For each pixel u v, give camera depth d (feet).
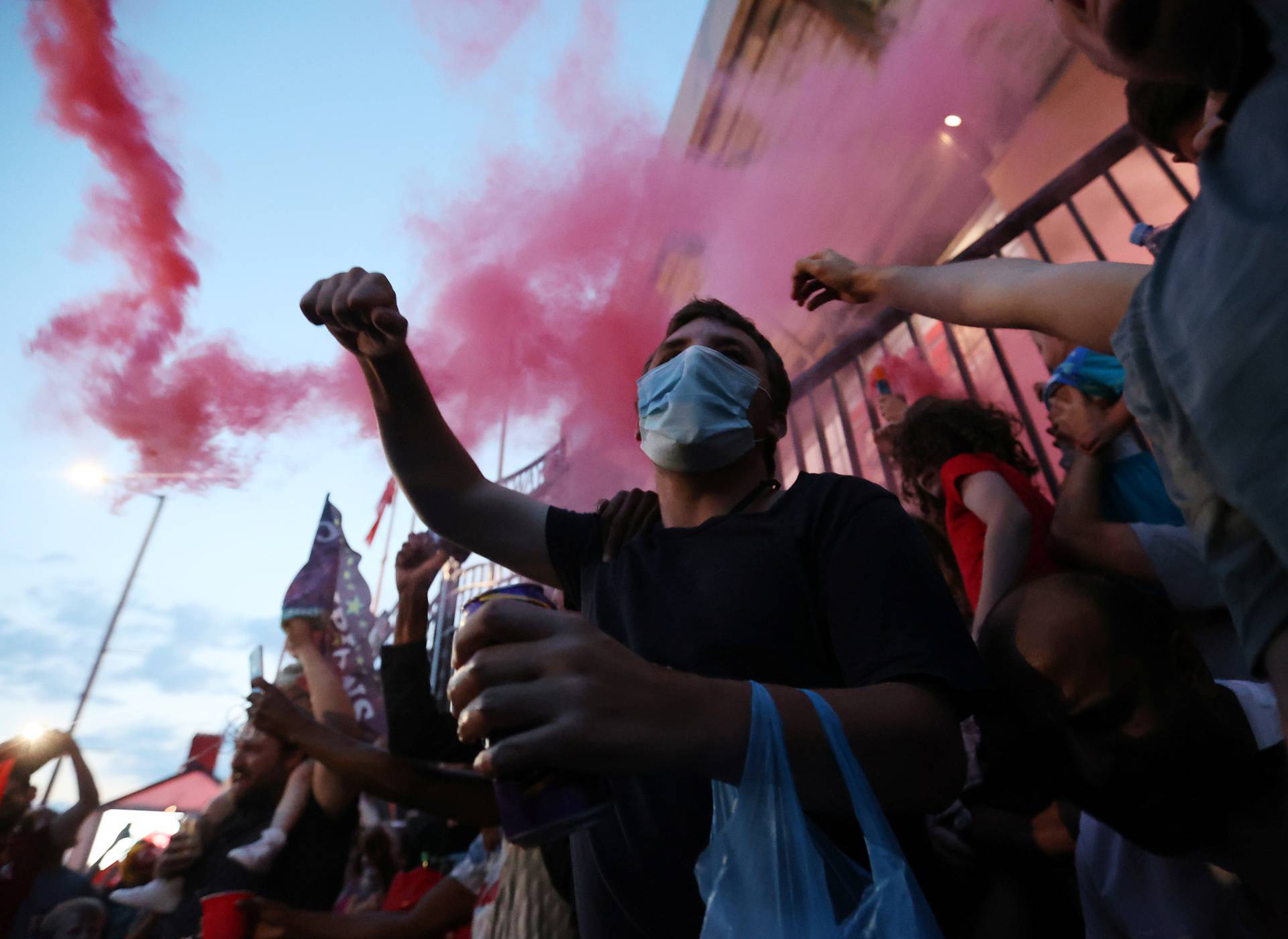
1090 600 3.26
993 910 4.46
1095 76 18.95
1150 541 5.85
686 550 3.82
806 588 3.37
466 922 7.25
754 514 3.83
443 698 13.52
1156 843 3.27
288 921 7.09
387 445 4.83
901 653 2.76
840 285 4.85
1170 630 3.22
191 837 8.98
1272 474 1.66
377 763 7.16
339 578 10.62
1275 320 1.65
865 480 3.65
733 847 2.29
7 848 12.71
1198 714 3.07
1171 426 2.14
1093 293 3.32
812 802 2.39
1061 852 4.49
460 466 4.89
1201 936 3.67
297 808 8.08
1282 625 1.89
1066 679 3.17
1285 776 3.11
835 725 2.33
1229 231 1.84
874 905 2.24
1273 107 1.81
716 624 3.32
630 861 3.13
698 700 2.20
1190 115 4.38
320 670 10.00
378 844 10.68
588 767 2.04
